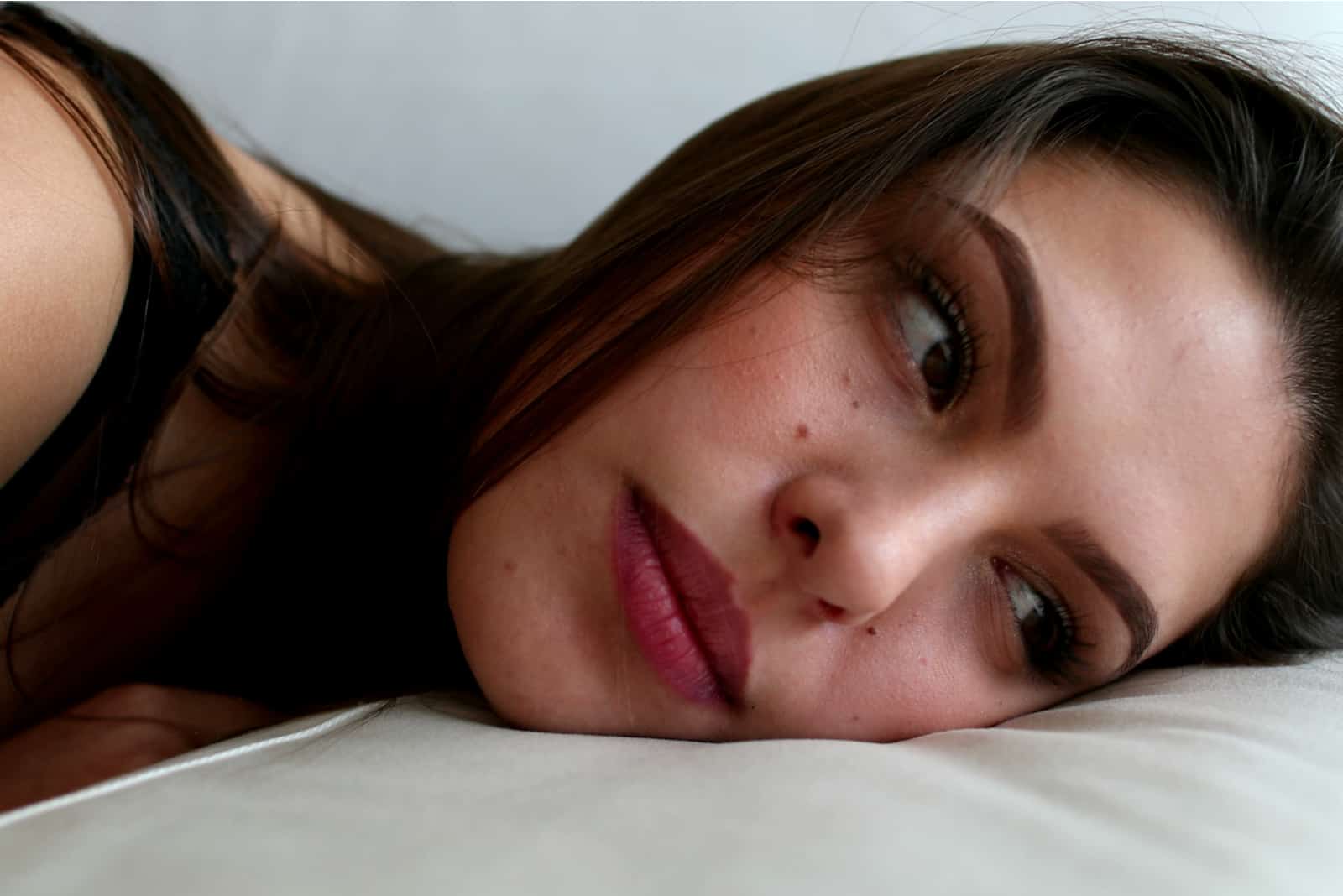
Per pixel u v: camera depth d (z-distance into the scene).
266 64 1.10
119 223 0.55
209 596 0.70
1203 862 0.33
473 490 0.57
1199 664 0.67
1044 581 0.58
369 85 1.12
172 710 0.60
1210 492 0.57
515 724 0.54
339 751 0.42
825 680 0.55
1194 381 0.54
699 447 0.52
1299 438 0.60
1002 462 0.53
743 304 0.55
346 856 0.30
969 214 0.53
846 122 0.67
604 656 0.53
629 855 0.31
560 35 1.11
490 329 0.72
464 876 0.29
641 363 0.54
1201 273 0.55
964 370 0.53
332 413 0.72
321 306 0.75
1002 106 0.57
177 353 0.60
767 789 0.37
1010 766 0.42
